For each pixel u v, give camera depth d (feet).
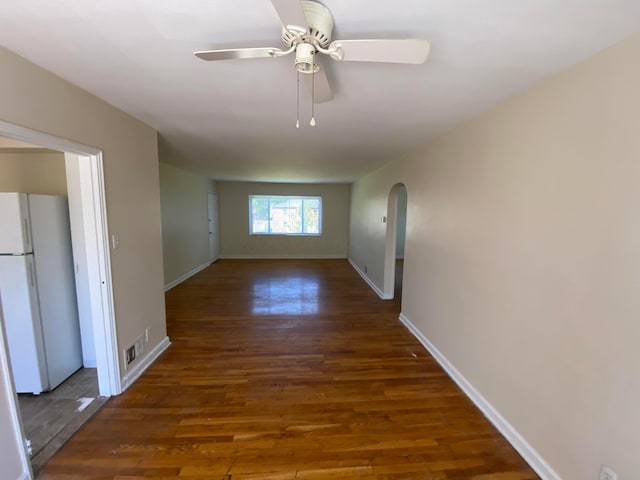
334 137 9.64
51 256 7.75
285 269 22.72
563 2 3.31
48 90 5.24
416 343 10.57
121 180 7.43
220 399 7.35
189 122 8.23
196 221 20.94
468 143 7.70
